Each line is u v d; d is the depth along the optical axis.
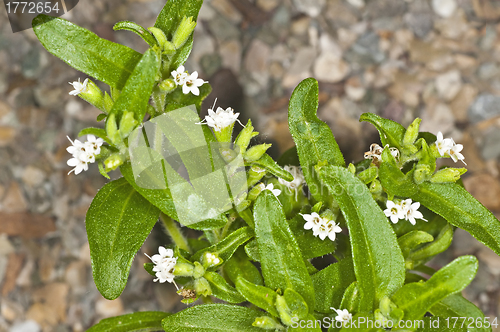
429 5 0.55
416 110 0.51
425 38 0.54
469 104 0.51
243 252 0.28
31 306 0.45
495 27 0.55
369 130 0.49
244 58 0.53
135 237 0.26
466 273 0.25
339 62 0.53
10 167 0.49
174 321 0.26
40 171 0.49
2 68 0.52
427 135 0.29
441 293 0.25
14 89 0.51
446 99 0.51
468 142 0.50
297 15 0.55
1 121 0.50
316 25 0.54
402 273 0.26
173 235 0.29
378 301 0.26
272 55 0.53
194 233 0.35
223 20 0.54
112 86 0.27
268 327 0.26
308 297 0.26
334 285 0.27
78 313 0.44
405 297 0.25
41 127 0.50
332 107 0.50
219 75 0.51
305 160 0.27
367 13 0.55
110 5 0.54
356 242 0.25
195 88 0.27
